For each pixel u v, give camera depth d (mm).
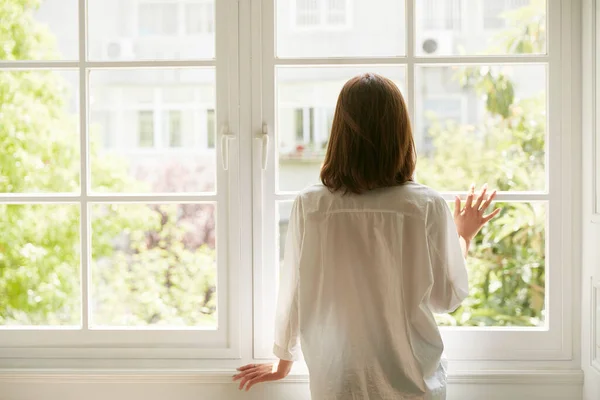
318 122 1746
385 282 1258
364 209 1271
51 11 1875
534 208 1672
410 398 1258
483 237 1695
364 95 1287
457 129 1724
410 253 1271
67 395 1557
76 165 1902
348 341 1269
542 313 1676
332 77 1743
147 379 1545
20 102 1866
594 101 1483
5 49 1830
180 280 1996
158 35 1967
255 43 1576
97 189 2203
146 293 1981
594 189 1491
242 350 1591
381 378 1259
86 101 1590
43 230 1810
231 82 1579
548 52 1568
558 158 1572
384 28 1671
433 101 1730
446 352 1585
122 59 1592
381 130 1278
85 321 1602
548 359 1580
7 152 1833
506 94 1695
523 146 1687
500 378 1536
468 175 1714
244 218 1585
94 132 2182
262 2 1579
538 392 1542
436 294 1311
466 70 1716
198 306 1982
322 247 1286
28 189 1873
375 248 1264
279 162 1729
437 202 1285
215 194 1589
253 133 1579
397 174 1310
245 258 1587
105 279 1983
